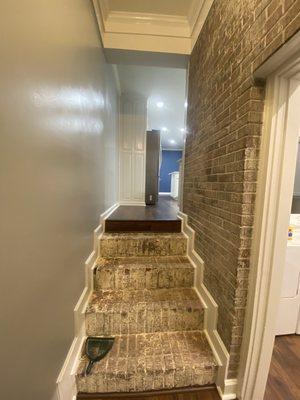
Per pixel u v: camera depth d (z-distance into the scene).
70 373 1.09
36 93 0.72
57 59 0.90
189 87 2.15
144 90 3.64
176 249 2.01
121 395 1.17
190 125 2.08
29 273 0.69
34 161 0.71
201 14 1.73
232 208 1.13
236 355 1.12
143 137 4.05
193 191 1.93
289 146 0.92
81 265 1.38
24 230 0.66
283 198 0.95
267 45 0.85
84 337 1.38
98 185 1.96
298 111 0.91
